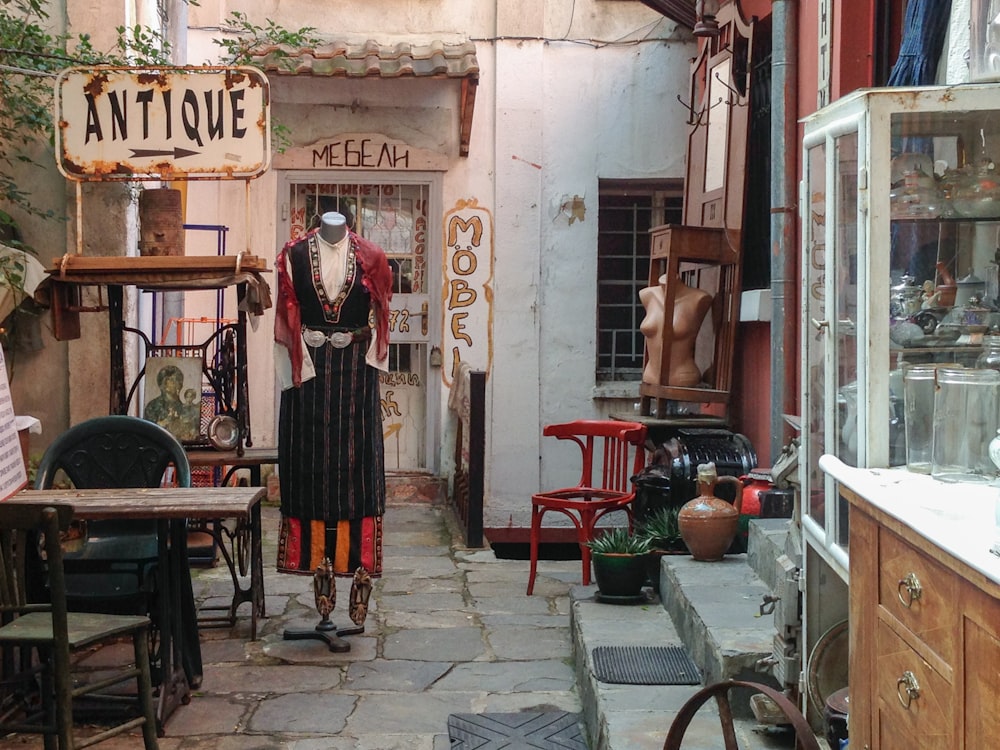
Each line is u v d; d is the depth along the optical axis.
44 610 3.53
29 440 6.46
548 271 8.99
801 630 3.50
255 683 4.81
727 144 7.31
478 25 8.95
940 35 3.77
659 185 9.12
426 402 9.05
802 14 6.11
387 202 9.03
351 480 5.27
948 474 2.55
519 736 4.27
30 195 6.77
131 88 5.49
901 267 2.82
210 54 8.73
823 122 3.20
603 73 8.98
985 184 2.79
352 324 5.21
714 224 7.56
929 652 2.03
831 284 3.06
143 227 5.68
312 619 5.73
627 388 8.98
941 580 1.97
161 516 4.04
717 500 5.52
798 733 2.44
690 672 4.39
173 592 4.52
